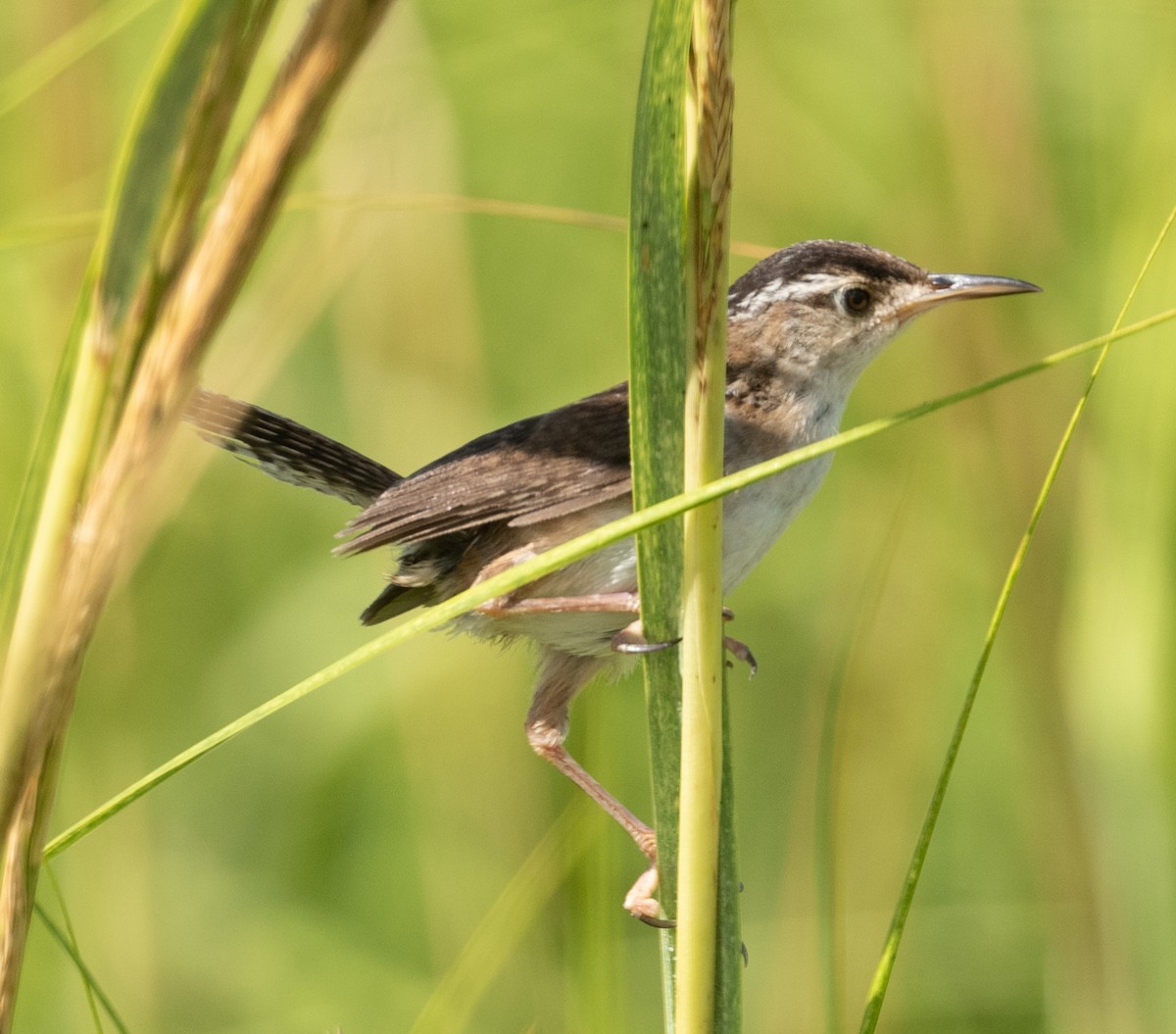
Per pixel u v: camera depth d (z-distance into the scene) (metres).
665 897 4.95
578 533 7.81
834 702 5.66
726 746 4.81
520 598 7.77
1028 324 11.15
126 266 2.96
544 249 13.02
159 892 11.12
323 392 12.14
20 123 9.77
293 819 11.59
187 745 11.62
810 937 9.99
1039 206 11.08
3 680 3.22
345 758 11.77
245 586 12.02
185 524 11.82
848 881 11.26
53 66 6.02
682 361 4.64
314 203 5.98
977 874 11.37
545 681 8.12
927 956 11.05
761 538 8.01
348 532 7.60
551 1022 8.96
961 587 12.18
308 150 2.89
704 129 4.48
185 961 10.94
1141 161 8.49
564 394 12.84
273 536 12.23
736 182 12.44
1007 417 11.02
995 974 10.96
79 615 3.20
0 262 9.88
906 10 12.19
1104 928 8.94
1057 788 9.98
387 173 9.30
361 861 11.49
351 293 11.33
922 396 12.40
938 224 11.38
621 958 7.11
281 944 11.11
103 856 10.30
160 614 11.70
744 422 8.16
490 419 11.77
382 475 8.39
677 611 4.79
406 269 11.26
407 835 11.47
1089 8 10.95
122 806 4.19
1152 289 8.18
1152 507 8.21
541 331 13.00
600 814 7.09
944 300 8.46
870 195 12.50
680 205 4.57
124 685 10.55
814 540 12.70
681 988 4.75
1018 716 10.66
